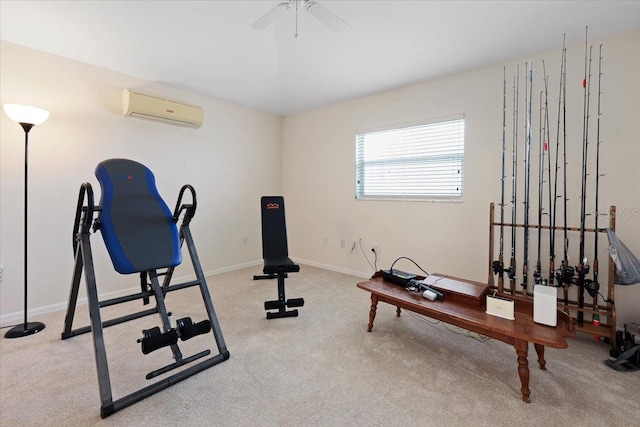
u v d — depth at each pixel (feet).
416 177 10.87
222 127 12.77
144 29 7.23
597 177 7.44
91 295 5.28
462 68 9.31
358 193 12.64
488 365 6.14
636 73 7.09
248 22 6.91
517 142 8.70
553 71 8.10
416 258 10.91
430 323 8.13
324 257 13.96
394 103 11.27
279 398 5.18
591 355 6.51
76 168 9.00
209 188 12.46
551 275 7.62
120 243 5.74
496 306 5.90
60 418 4.70
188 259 11.90
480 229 9.46
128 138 10.05
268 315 8.30
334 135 13.26
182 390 5.37
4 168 7.91
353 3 6.13
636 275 6.52
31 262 8.36
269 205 9.67
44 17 6.70
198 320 8.23
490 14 6.51
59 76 8.61
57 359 6.28
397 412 4.85
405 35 7.41
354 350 6.72
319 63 9.07
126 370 5.94
